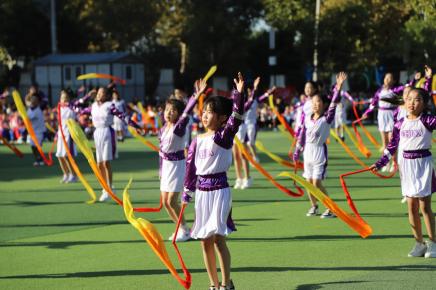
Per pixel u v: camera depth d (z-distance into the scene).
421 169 8.30
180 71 57.09
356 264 8.12
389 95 15.37
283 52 46.50
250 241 9.46
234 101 6.80
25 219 11.41
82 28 53.75
